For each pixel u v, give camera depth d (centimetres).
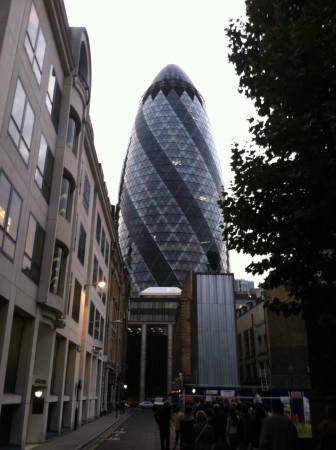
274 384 4431
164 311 13425
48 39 2186
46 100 2188
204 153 19212
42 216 2173
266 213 1034
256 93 1103
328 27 953
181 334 5612
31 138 1950
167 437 1546
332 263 941
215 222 18188
